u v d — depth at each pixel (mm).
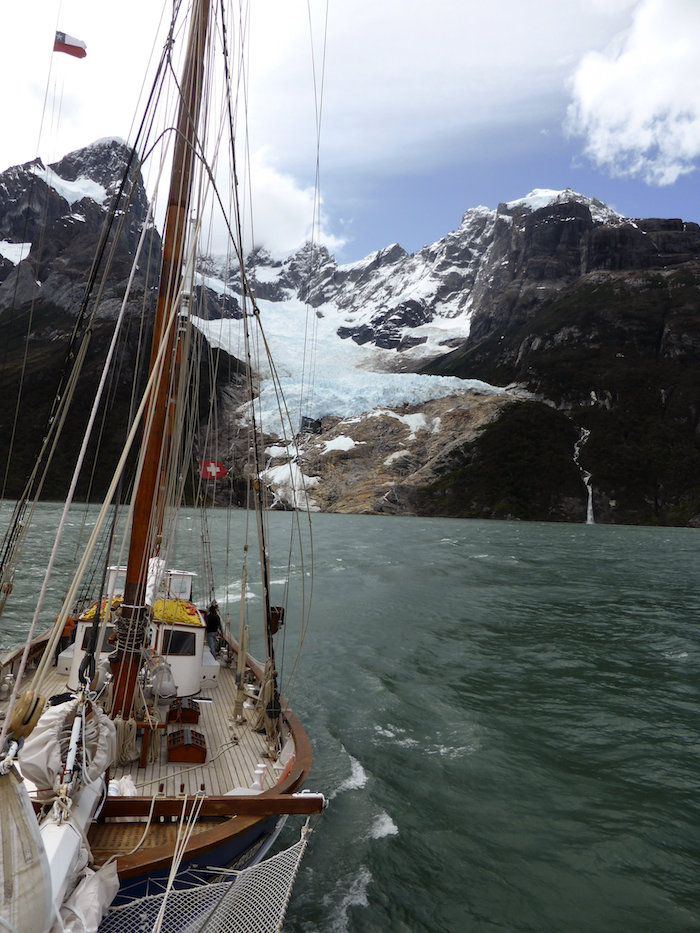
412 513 143750
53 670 10711
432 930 7680
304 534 74312
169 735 8125
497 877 8805
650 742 13703
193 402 11078
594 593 36281
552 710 15672
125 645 7602
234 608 25578
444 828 10039
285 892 6016
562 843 9711
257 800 6453
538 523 136250
